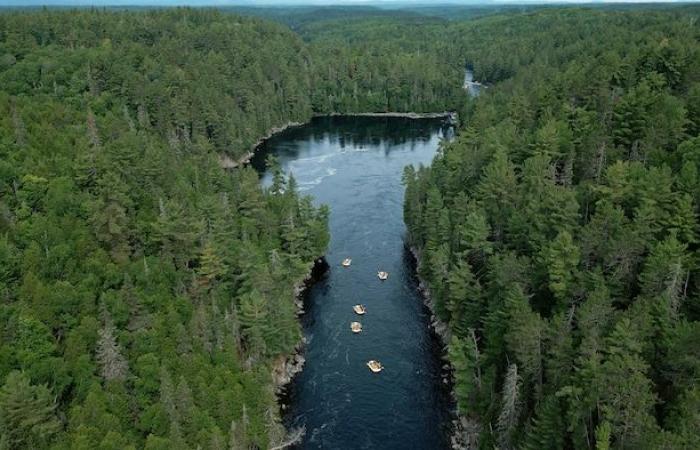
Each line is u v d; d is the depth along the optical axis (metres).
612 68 155.75
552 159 120.44
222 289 100.06
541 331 72.94
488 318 85.44
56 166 112.25
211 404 76.25
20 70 172.12
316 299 120.06
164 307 89.81
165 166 128.88
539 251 88.69
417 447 83.44
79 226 97.62
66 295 82.00
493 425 76.75
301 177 195.38
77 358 76.12
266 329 93.31
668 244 76.50
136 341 80.69
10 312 77.00
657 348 67.62
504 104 196.88
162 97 198.62
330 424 87.88
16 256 86.38
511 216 101.25
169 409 72.69
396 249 141.38
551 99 156.38
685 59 148.25
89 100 174.38
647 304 70.44
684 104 122.06
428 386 95.31
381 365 100.12
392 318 113.31
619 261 81.19
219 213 110.62
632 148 114.44
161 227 100.69
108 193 98.25
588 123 129.50
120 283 91.50
